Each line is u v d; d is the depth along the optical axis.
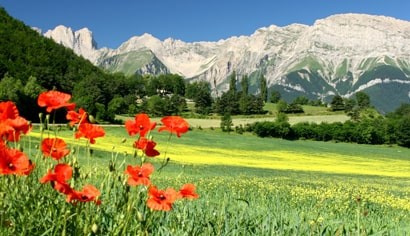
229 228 3.95
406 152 96.12
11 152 2.30
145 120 3.13
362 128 116.06
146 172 2.87
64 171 2.47
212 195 9.07
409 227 6.33
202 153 56.78
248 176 27.25
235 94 178.50
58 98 3.12
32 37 182.25
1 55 151.50
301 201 11.80
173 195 2.77
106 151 36.00
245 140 87.19
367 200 14.67
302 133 117.31
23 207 2.70
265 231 4.20
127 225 2.79
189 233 3.60
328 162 61.91
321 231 4.30
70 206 2.82
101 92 146.75
